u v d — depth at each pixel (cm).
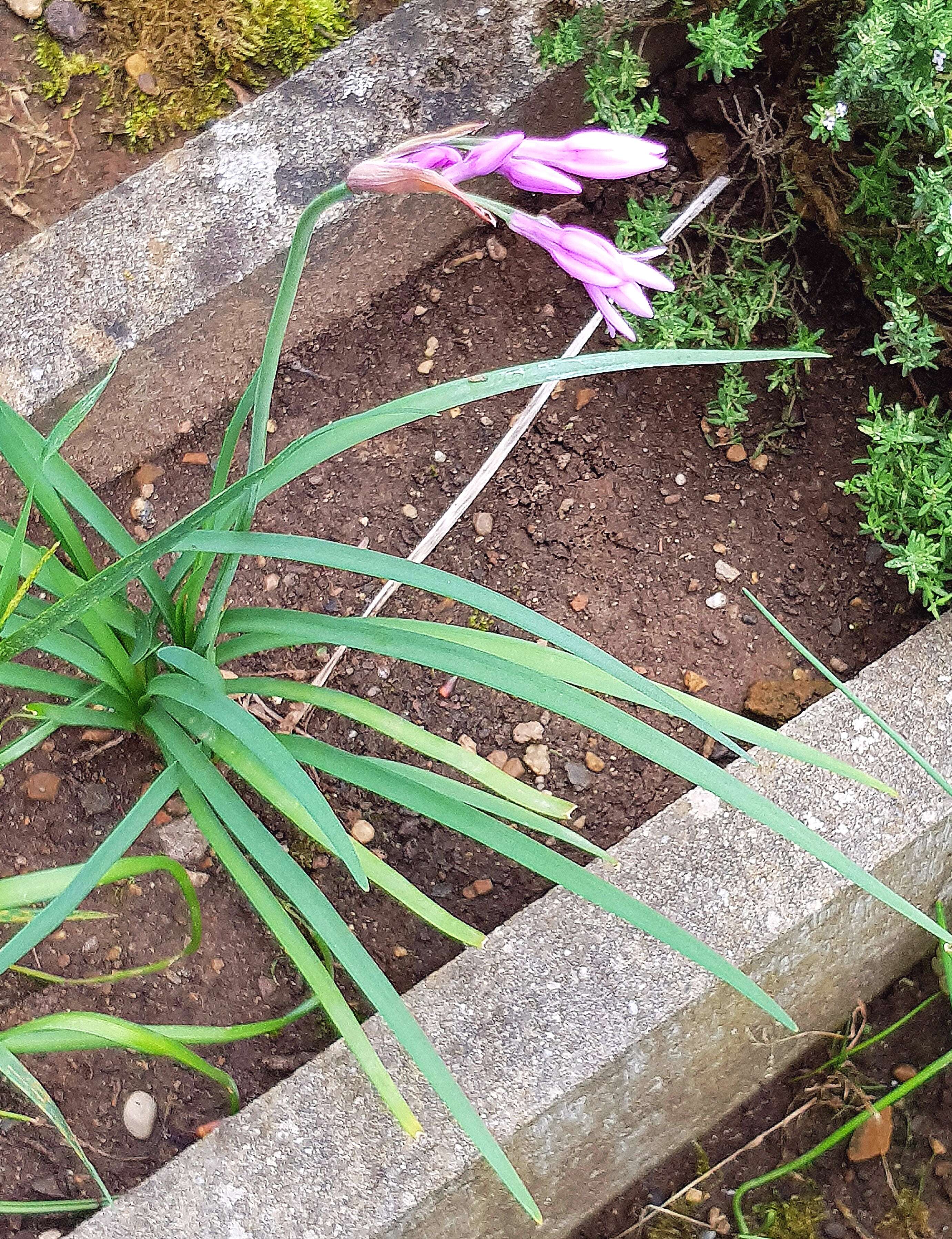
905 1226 62
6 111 74
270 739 48
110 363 66
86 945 62
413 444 72
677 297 68
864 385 71
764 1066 63
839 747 61
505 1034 57
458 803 51
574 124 73
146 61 75
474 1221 58
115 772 65
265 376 52
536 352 73
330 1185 55
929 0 57
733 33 63
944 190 58
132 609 58
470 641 55
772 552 69
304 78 70
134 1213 55
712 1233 62
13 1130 60
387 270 73
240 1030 56
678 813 60
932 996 65
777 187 70
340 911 64
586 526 70
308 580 69
